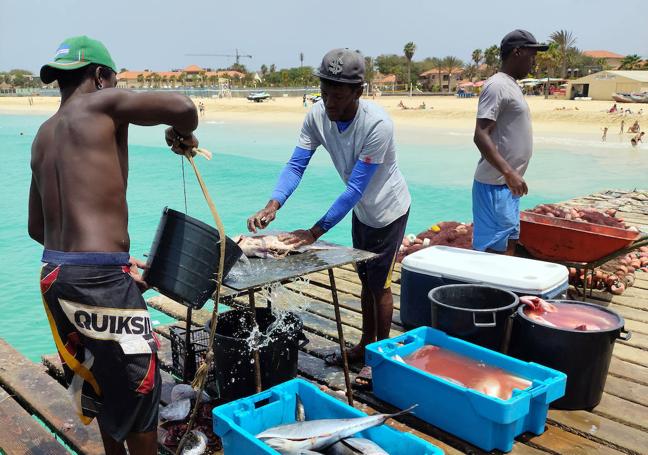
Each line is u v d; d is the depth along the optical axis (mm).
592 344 3301
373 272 3801
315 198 13609
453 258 4570
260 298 5160
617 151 22312
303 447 2566
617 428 3248
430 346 3760
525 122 4512
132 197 13961
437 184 14914
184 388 3535
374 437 2770
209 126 37406
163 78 120938
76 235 2324
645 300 5410
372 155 3334
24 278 8156
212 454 3100
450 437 3203
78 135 2342
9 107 64938
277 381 3332
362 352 4113
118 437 2451
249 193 14422
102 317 2320
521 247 5512
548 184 15070
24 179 16812
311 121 3678
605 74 61031
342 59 3174
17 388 3852
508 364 3377
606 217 7039
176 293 2746
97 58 2479
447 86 107875
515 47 4426
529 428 3189
